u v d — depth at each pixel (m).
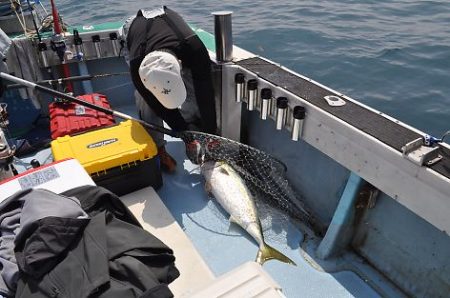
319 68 6.28
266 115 2.73
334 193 2.55
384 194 2.21
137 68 2.64
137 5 11.27
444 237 1.92
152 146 2.79
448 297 1.98
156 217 2.64
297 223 2.77
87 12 10.66
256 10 9.63
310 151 2.68
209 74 2.82
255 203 2.80
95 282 1.44
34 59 3.77
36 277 1.49
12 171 2.48
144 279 1.51
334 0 10.30
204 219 2.79
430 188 1.72
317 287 2.28
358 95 5.49
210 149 3.05
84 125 3.09
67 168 2.24
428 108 5.13
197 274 2.24
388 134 1.99
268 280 1.40
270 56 6.77
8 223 1.72
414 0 9.85
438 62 6.27
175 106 2.47
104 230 1.65
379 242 2.32
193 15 9.52
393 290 2.25
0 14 4.07
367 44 7.09
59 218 1.59
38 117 3.97
